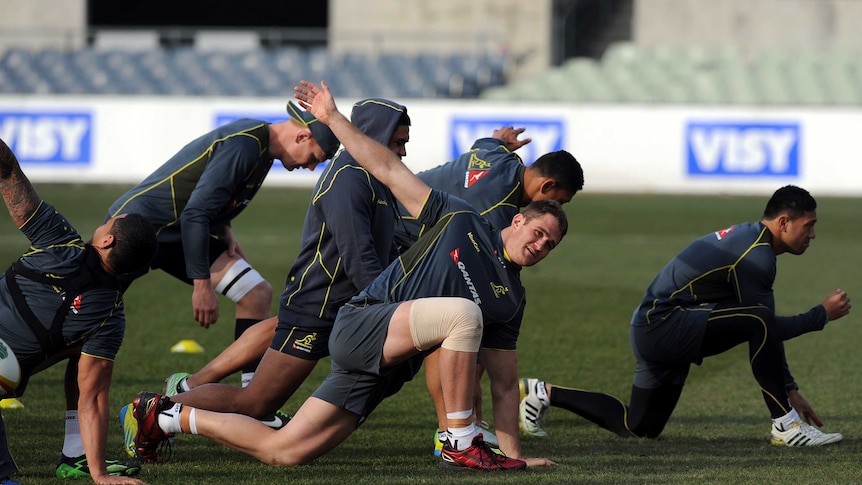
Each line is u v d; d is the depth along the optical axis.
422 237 17.08
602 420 20.52
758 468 17.25
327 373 26.39
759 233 20.16
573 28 110.00
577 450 19.17
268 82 89.44
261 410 18.50
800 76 87.38
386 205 17.91
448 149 74.75
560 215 16.81
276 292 39.00
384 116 17.89
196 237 19.64
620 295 39.41
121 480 15.48
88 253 15.42
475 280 16.88
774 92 85.81
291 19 136.12
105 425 15.59
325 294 17.97
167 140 75.44
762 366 19.61
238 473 16.53
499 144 21.02
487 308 16.97
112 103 75.19
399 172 17.05
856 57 90.75
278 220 62.28
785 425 19.45
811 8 104.31
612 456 18.52
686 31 105.38
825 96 85.75
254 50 91.69
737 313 19.83
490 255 17.03
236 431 16.84
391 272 16.95
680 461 17.94
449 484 15.64
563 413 23.22
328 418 16.75
